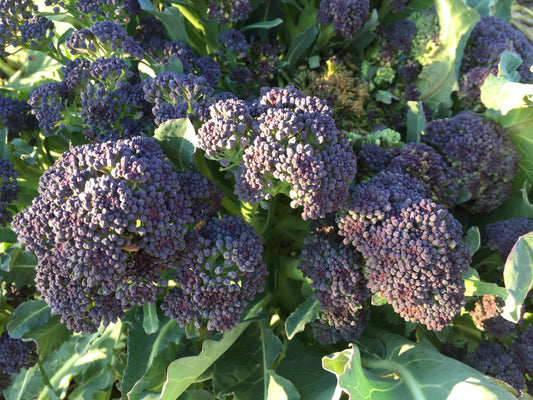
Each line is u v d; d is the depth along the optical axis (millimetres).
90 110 307
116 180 251
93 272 246
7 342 351
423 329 344
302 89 399
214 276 282
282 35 461
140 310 316
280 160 263
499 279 351
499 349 327
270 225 365
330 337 323
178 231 265
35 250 264
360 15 384
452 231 277
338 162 270
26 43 342
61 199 256
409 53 421
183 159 298
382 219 287
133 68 363
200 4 384
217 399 331
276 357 324
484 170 349
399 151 344
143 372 304
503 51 391
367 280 307
